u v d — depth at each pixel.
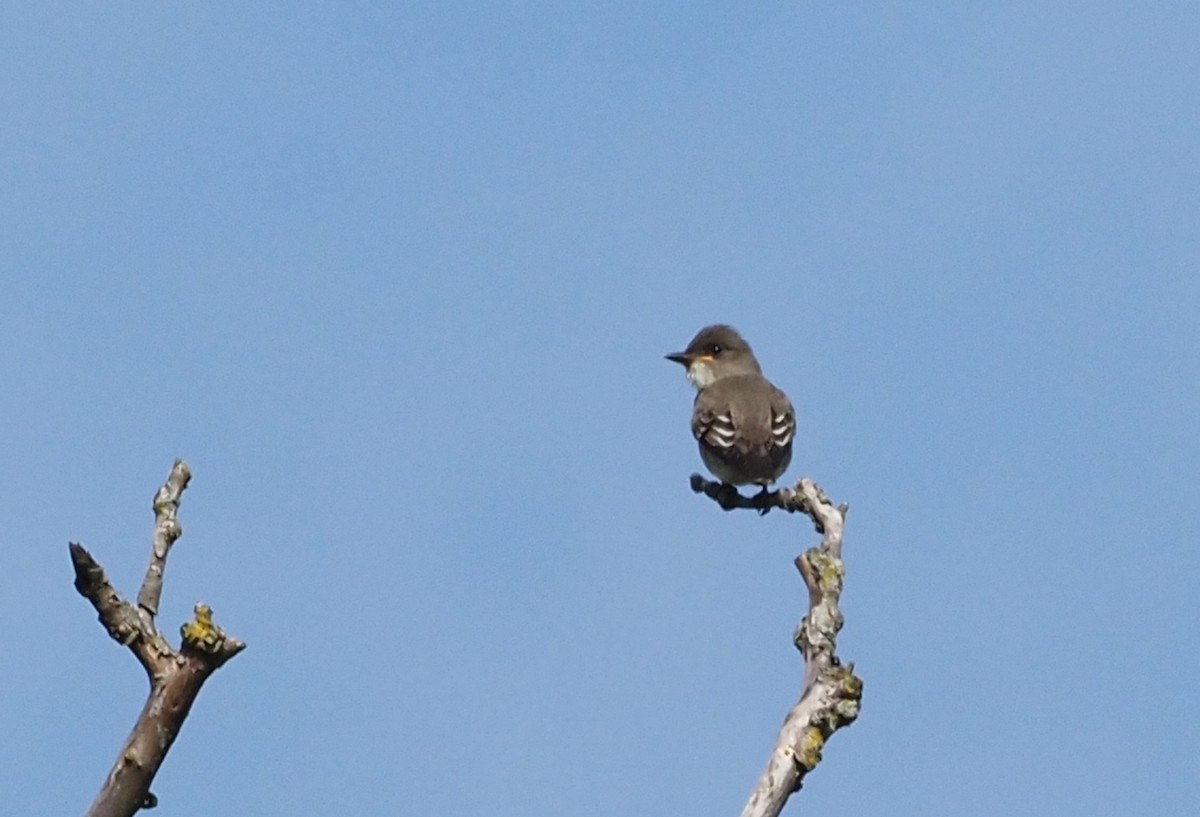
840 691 10.66
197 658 9.23
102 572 9.17
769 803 10.25
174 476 9.89
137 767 9.16
